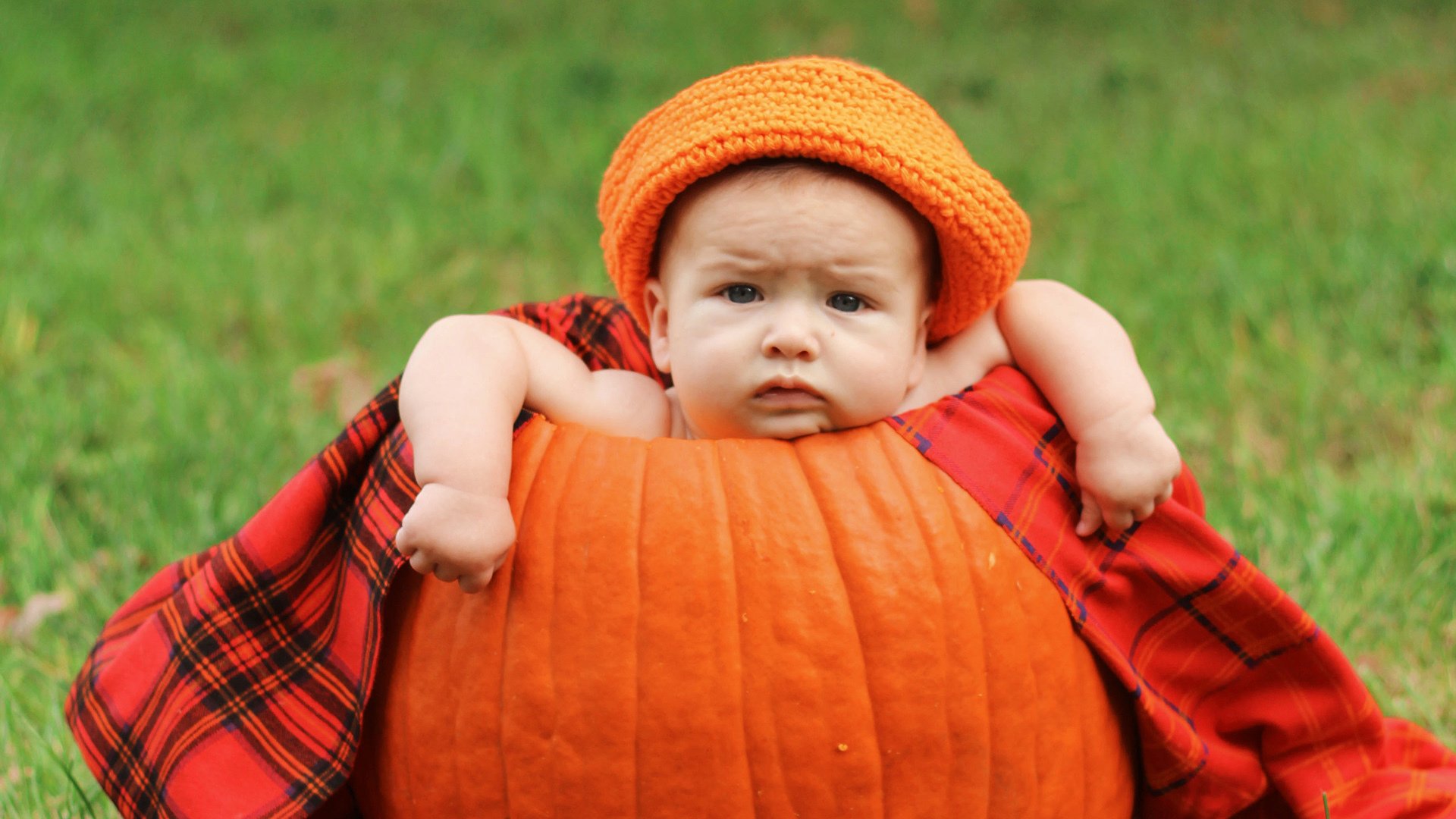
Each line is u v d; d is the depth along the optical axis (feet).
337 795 7.47
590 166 21.84
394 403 7.12
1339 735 7.40
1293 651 7.23
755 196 6.44
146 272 17.39
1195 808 7.32
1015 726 6.41
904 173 6.41
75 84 26.12
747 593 6.21
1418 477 11.62
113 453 12.76
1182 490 7.54
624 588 6.25
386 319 16.31
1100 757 6.82
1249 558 10.74
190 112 25.26
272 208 20.67
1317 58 26.50
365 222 19.76
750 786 6.20
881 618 6.21
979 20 32.17
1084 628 6.70
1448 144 20.11
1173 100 24.70
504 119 24.22
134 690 7.22
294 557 7.08
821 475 6.44
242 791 6.81
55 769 8.54
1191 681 7.35
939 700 6.25
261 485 12.37
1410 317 14.60
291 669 7.04
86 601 10.61
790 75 6.67
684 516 6.30
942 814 6.33
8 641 10.18
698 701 6.16
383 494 6.87
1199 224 18.08
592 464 6.50
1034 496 6.74
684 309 6.70
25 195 20.06
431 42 31.01
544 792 6.30
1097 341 7.00
